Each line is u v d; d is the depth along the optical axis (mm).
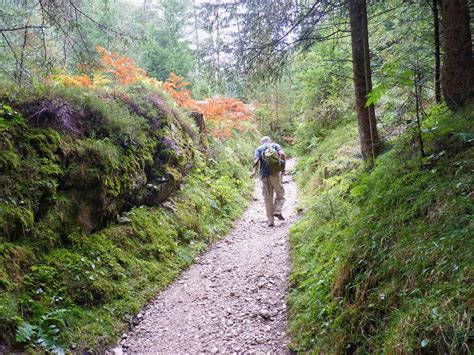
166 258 5305
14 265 3385
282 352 3170
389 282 2506
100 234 4754
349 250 3229
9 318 2920
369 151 5355
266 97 19656
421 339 1829
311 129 12656
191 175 8297
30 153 4098
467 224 2266
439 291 1979
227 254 5945
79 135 4926
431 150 3443
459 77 3623
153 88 8227
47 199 4094
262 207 9336
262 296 4270
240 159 13336
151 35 15461
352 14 5066
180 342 3545
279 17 4867
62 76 5820
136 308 4066
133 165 5770
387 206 3271
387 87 3668
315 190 8188
